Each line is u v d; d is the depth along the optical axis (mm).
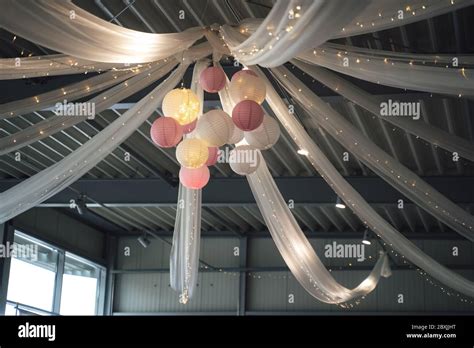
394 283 12914
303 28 3709
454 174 9789
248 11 6531
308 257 6258
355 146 5391
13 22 3850
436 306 12695
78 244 12922
